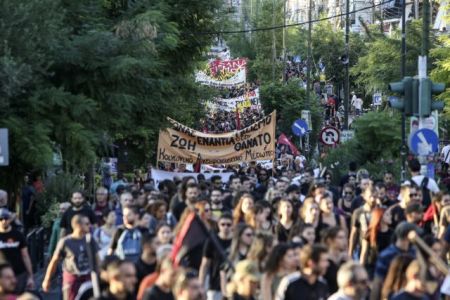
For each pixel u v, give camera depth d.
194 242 15.40
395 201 22.36
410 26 59.84
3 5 24.59
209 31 39.34
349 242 19.77
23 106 25.42
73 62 26.72
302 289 12.66
